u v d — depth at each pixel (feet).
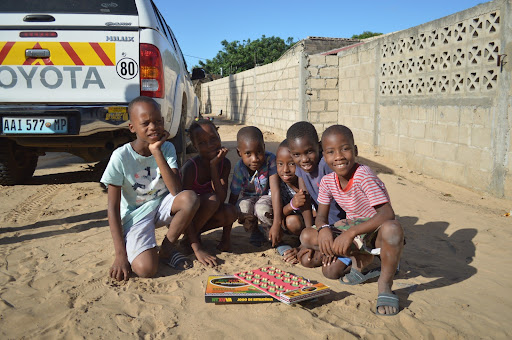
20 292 8.27
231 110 61.16
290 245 11.16
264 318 7.30
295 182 10.68
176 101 16.05
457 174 18.65
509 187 15.87
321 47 69.62
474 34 17.28
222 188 10.42
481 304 7.87
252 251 10.73
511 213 13.73
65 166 22.76
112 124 13.50
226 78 64.54
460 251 10.66
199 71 24.36
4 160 16.93
